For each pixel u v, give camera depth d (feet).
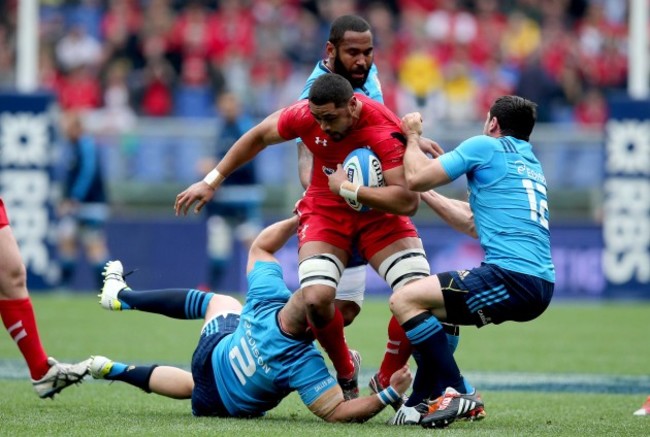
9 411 75.97
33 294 180.14
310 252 73.92
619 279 177.78
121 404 80.38
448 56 228.43
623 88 233.35
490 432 67.72
